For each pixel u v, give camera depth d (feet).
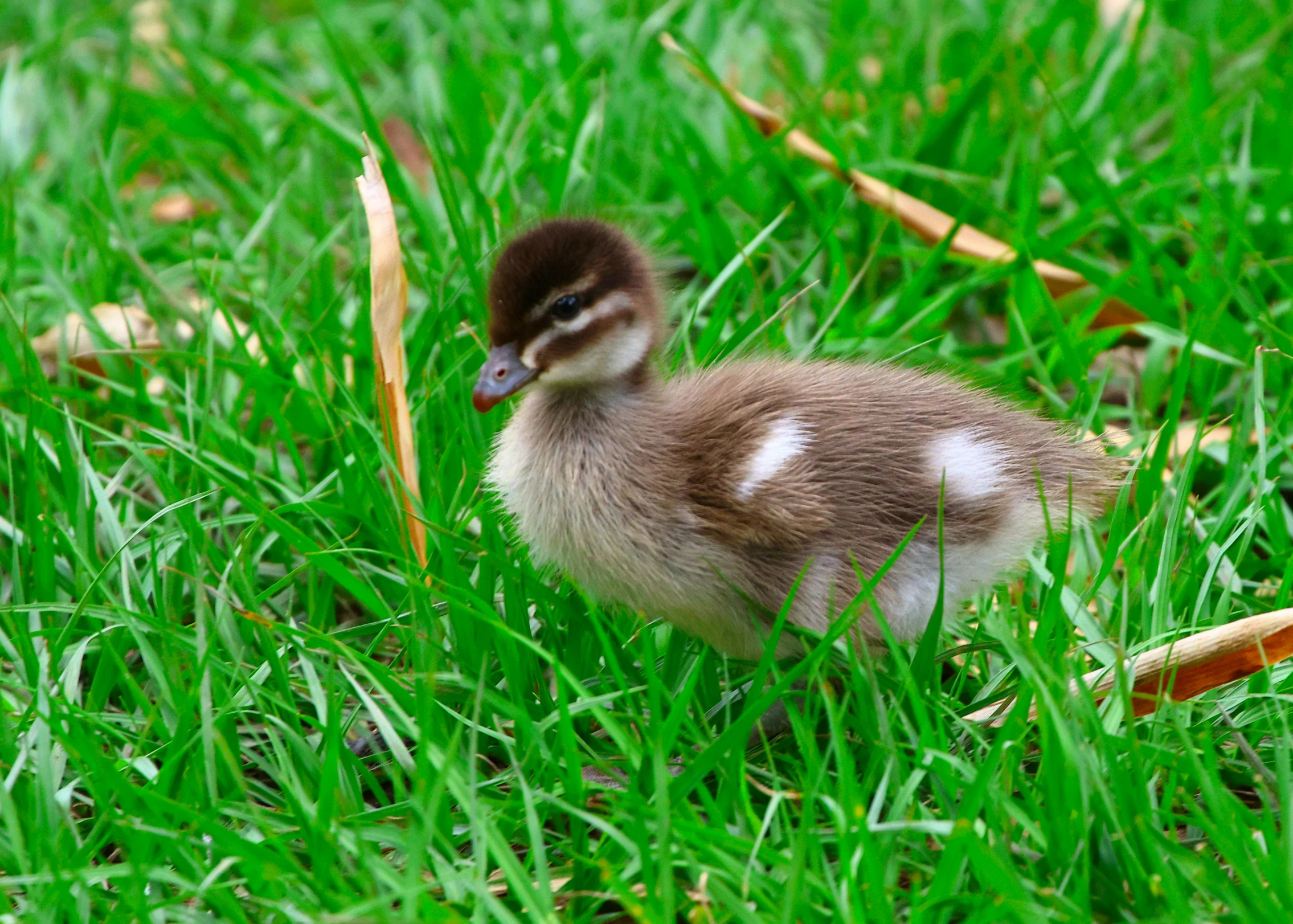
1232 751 24.57
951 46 51.03
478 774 24.81
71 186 41.16
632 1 47.09
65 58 52.85
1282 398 32.76
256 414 33.06
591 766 25.48
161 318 37.81
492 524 28.53
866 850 20.04
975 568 26.03
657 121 42.32
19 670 26.12
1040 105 46.03
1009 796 21.74
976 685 27.27
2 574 29.96
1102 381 31.30
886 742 23.06
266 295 37.86
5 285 37.96
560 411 26.35
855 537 24.97
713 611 25.75
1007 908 19.44
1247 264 37.42
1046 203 43.88
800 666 22.33
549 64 48.55
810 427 25.63
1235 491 28.48
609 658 23.68
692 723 24.08
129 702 26.48
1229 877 21.09
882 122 44.55
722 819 21.97
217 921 20.92
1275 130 43.09
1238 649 24.17
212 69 52.24
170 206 45.73
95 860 23.26
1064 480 27.20
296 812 21.89
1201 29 48.91
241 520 29.68
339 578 26.27
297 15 59.26
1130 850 20.65
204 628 25.00
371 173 29.19
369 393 34.40
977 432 26.76
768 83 49.08
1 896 20.51
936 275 40.32
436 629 26.58
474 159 43.52
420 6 53.42
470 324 35.24
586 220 26.86
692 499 25.03
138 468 32.60
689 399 26.94
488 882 22.04
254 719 26.32
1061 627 24.57
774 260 38.63
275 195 41.91
